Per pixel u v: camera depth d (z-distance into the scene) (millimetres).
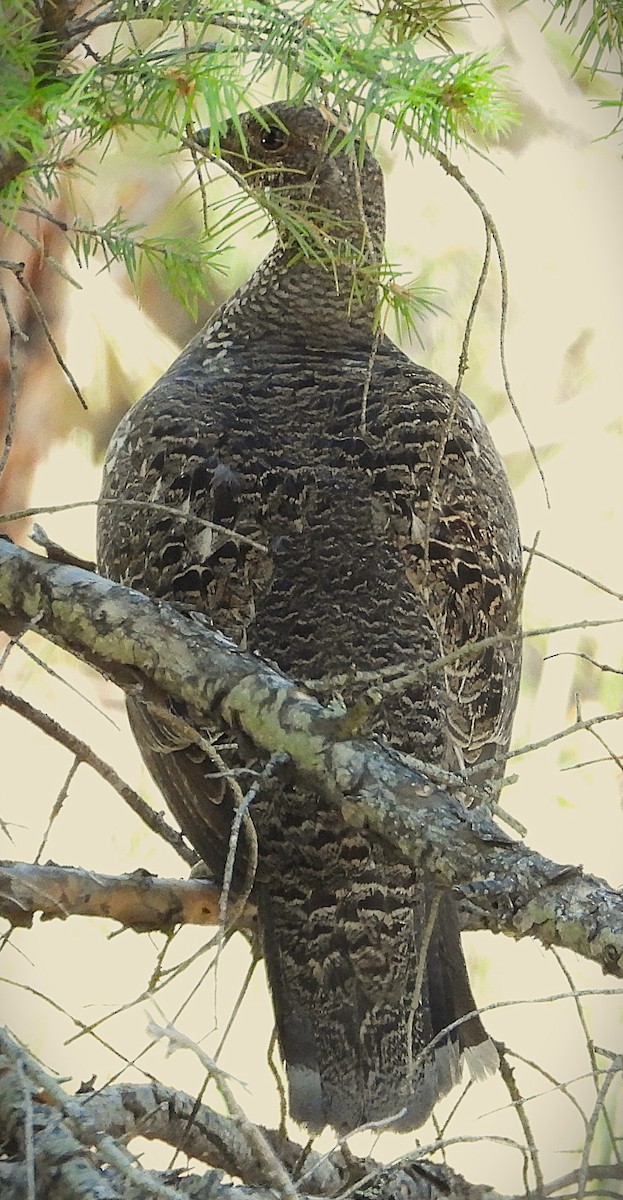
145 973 10859
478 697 6375
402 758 4004
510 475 12367
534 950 10820
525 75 11977
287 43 3949
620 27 4406
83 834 11219
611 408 12641
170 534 6152
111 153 9258
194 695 4188
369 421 6539
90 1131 3572
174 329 11125
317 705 4078
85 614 4281
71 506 4160
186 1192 4160
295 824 5477
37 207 4598
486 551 6523
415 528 6273
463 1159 9641
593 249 12578
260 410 6613
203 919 5656
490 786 3895
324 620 5879
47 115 4090
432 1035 5375
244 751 4223
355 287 4891
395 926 5449
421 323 11781
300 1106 5289
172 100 4070
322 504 6180
